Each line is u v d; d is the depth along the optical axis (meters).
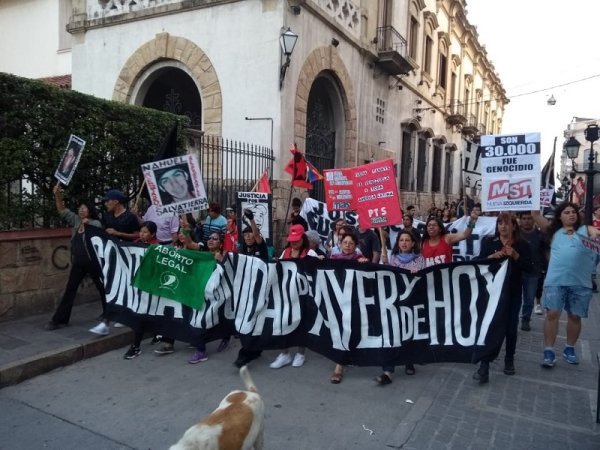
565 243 5.29
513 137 5.05
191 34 12.26
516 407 4.36
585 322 7.55
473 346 4.74
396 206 5.62
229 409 2.85
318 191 13.88
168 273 5.49
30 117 6.36
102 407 4.27
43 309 6.70
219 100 11.98
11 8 18.86
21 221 6.51
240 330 5.28
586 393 4.69
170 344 5.70
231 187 10.52
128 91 13.10
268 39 11.37
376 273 4.96
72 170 5.99
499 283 4.73
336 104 14.84
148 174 5.71
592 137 12.66
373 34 16.55
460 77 31.05
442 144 27.14
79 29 13.71
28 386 4.69
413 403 4.43
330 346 5.00
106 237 5.81
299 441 3.74
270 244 7.50
